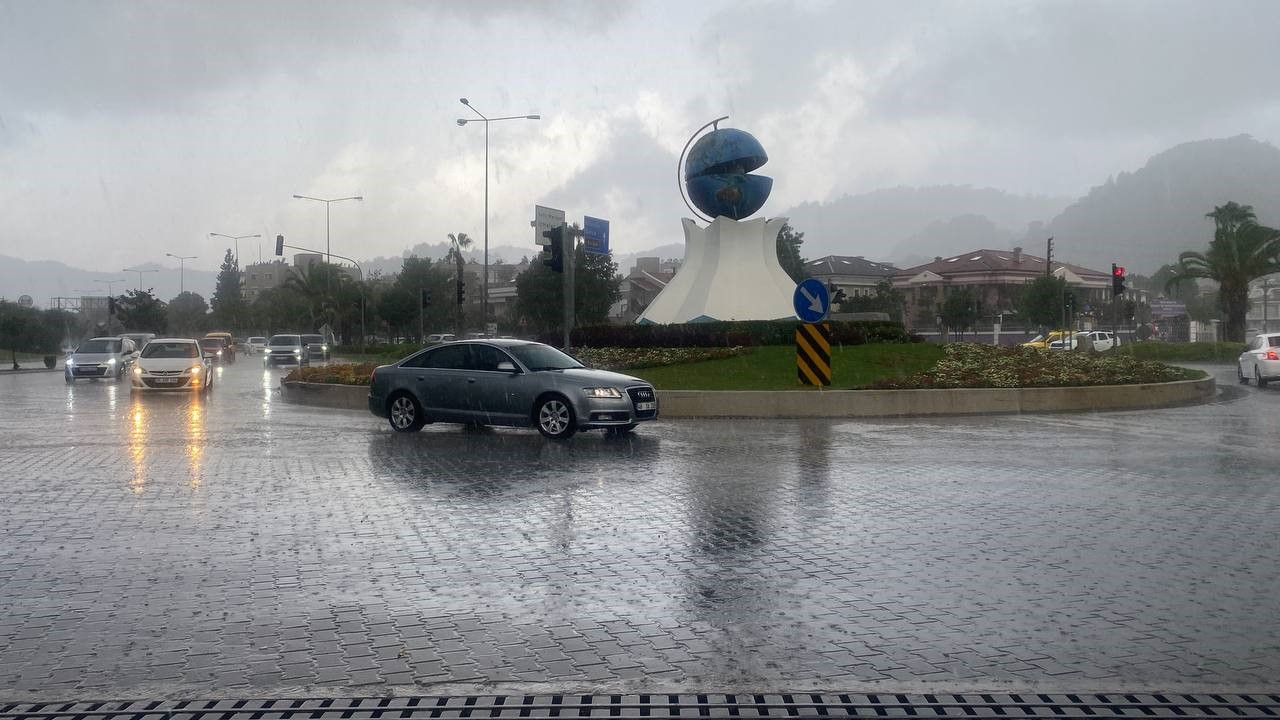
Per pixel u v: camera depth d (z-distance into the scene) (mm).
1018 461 12359
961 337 78312
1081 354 26500
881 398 19016
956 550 7434
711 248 32531
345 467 11859
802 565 6969
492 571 6797
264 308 109250
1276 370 28062
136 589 6344
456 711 4375
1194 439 14844
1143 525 8375
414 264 87250
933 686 4664
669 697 4531
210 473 11352
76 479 10883
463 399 15633
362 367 24922
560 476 11109
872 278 90562
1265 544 7656
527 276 65938
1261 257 49312
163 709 4398
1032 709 4422
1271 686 4688
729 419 18391
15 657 5070
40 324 66438
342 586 6422
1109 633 5449
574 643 5281
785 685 4672
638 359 25531
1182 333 69500
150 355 28422
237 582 6512
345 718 4305
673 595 6203
